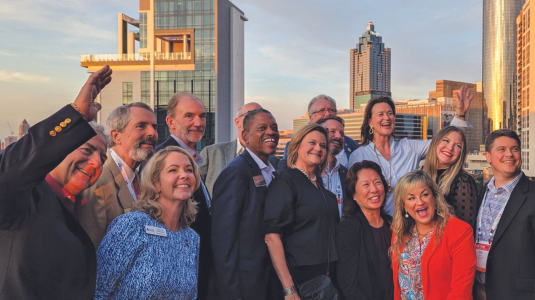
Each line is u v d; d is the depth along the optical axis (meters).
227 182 2.91
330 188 3.63
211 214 2.91
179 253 2.30
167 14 65.75
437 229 2.91
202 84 64.94
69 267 1.71
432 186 2.95
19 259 1.59
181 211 2.43
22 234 1.60
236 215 2.85
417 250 2.99
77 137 1.53
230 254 2.78
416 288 2.96
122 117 2.79
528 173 99.62
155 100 65.81
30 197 1.60
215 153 5.43
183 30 65.00
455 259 2.83
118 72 68.94
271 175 3.31
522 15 119.06
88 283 1.79
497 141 3.22
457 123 3.92
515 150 3.16
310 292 2.84
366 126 4.31
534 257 3.03
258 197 3.01
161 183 2.31
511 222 3.08
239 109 5.36
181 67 65.19
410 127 187.50
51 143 1.49
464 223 2.89
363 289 3.04
